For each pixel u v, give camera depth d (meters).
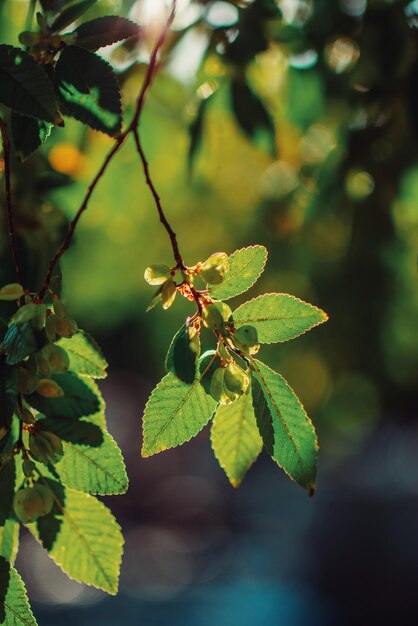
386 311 4.58
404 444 20.27
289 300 1.41
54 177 2.45
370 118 3.00
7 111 1.72
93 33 1.51
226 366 1.38
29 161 2.31
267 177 4.16
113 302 6.84
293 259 4.47
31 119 1.50
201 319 1.38
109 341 10.79
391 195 3.21
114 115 1.44
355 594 10.58
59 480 1.45
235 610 11.27
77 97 1.45
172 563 15.49
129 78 2.82
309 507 17.25
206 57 2.77
